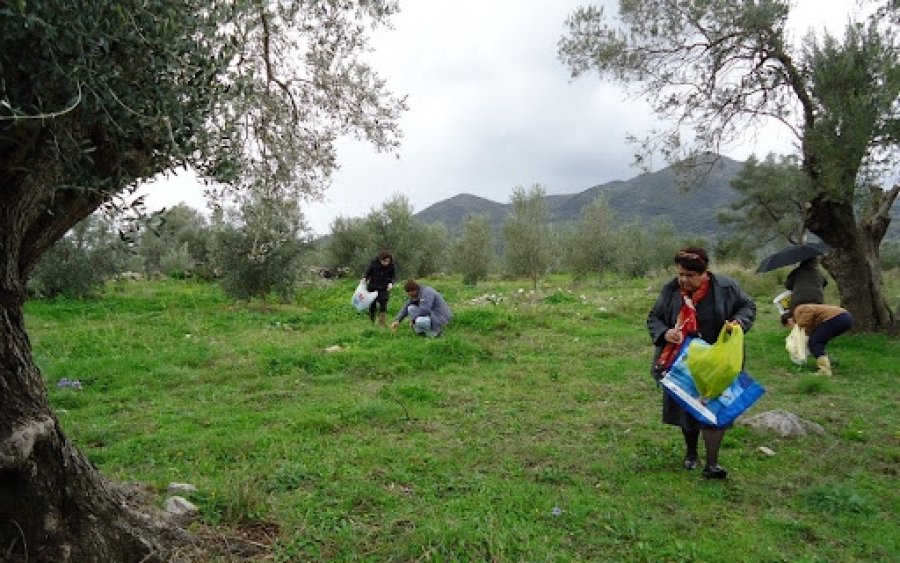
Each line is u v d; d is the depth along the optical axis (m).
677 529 4.48
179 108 2.96
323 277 27.38
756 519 4.66
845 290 12.77
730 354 5.05
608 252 28.31
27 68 2.49
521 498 4.84
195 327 13.70
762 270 10.71
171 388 8.73
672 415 5.65
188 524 4.15
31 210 2.99
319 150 5.59
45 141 2.76
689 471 5.59
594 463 5.74
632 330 13.08
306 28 5.28
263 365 9.73
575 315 14.73
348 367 9.70
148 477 5.28
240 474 5.30
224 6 3.15
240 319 15.16
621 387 8.65
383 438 6.41
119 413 7.52
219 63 3.08
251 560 3.84
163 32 2.71
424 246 30.48
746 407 5.25
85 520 3.28
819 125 11.43
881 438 6.58
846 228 12.48
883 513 4.82
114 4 2.51
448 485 5.14
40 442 3.10
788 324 10.46
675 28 12.73
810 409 7.71
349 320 14.91
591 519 4.55
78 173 2.89
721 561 4.01
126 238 3.17
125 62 2.77
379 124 5.70
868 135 10.96
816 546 4.27
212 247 18.48
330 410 7.38
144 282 25.17
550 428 6.82
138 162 3.16
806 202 12.67
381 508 4.66
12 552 3.00
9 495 3.03
